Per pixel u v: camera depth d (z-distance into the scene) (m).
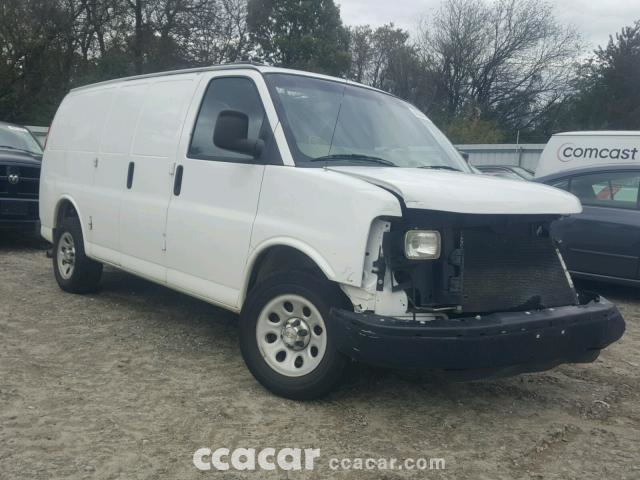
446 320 3.80
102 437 3.72
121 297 6.88
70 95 7.25
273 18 41.75
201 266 4.93
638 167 7.91
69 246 6.90
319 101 4.90
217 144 4.43
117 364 4.91
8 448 3.53
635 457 3.83
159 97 5.67
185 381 4.62
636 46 40.22
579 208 4.37
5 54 27.48
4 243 10.28
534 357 3.89
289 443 3.76
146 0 33.34
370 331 3.69
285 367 4.29
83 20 31.94
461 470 3.57
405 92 44.72
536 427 4.18
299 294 4.15
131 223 5.66
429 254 3.83
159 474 3.36
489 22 43.03
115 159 5.99
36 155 10.02
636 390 4.96
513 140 42.56
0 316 5.98
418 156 5.00
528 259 4.17
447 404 4.48
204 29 34.28
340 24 44.22
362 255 3.81
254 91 4.79
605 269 7.86
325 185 4.05
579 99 41.97
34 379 4.52
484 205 3.81
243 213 4.57
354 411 4.24
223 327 5.98
